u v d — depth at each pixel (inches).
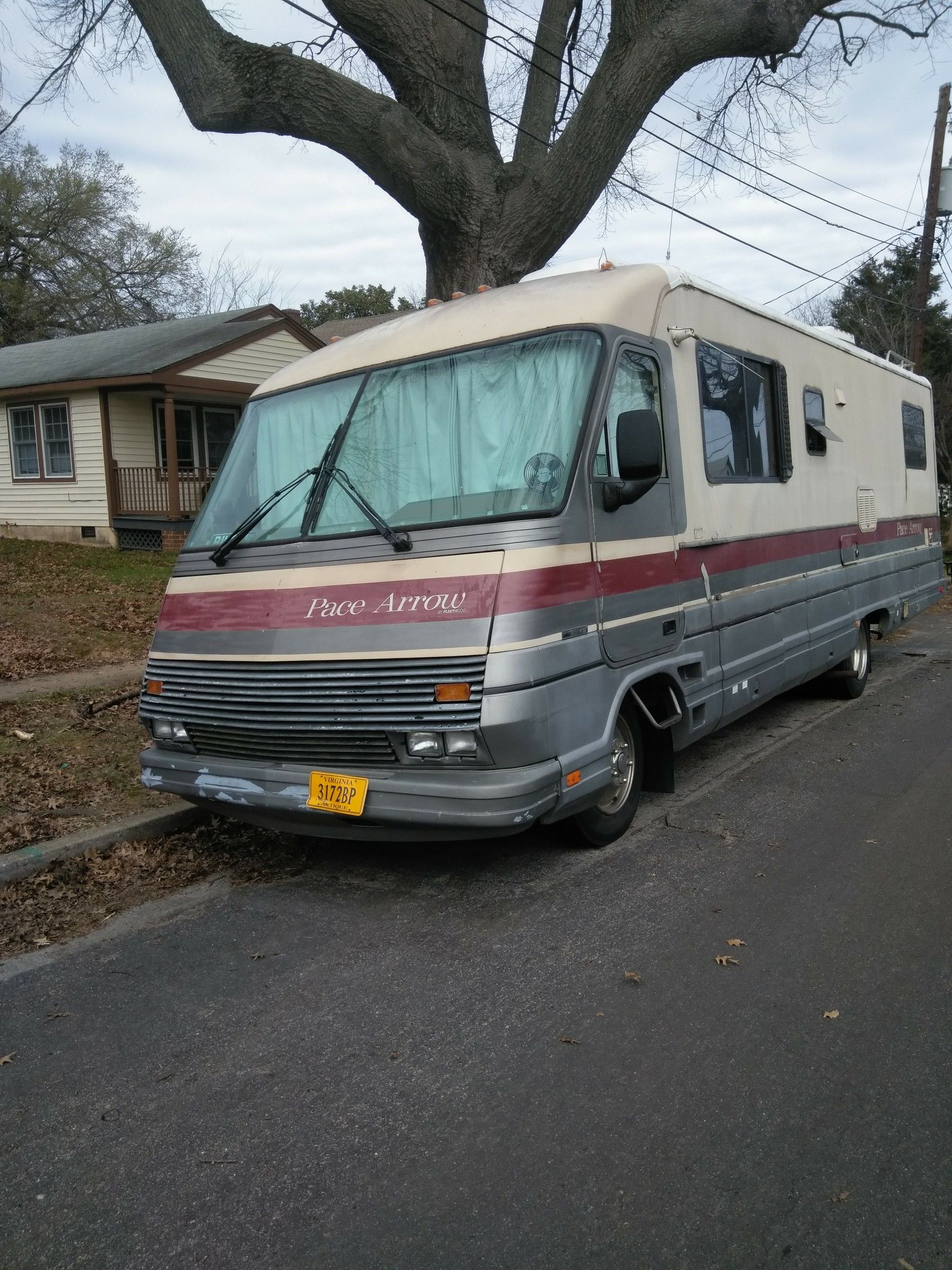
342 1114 127.3
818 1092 128.1
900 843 217.0
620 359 201.8
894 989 154.1
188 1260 103.8
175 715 204.7
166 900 200.7
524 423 194.4
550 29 463.8
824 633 317.1
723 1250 102.0
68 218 1487.5
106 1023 153.3
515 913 186.7
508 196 415.2
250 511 217.2
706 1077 132.2
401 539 187.5
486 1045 141.9
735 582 251.8
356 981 163.0
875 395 374.0
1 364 938.1
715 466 242.7
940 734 311.7
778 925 177.9
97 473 799.1
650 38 406.9
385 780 176.2
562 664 180.5
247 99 387.5
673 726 230.5
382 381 213.8
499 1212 108.5
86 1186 115.8
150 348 821.9
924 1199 108.4
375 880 205.8
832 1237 103.3
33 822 230.2
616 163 422.6
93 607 514.3
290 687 187.5
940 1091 127.6
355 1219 108.4
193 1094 133.4
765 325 275.9
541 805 176.7
